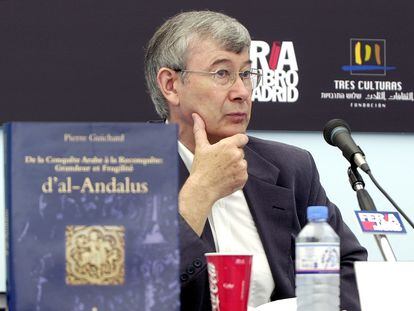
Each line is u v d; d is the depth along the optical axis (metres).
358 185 4.62
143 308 3.15
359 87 7.93
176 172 3.21
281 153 5.73
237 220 5.30
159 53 5.36
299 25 7.89
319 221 3.73
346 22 7.95
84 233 3.16
